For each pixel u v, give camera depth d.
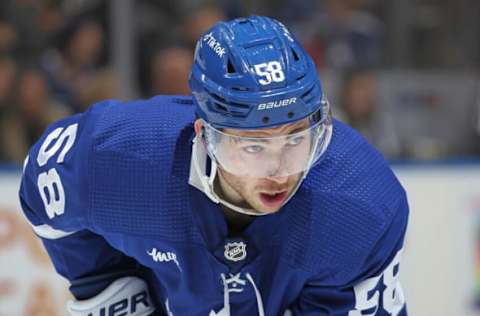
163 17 11.18
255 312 5.25
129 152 5.01
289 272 5.03
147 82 11.17
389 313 5.28
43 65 10.96
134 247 5.21
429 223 10.56
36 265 10.02
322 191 4.82
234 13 11.48
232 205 4.76
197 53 4.59
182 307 5.34
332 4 11.56
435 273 10.61
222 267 5.00
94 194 5.11
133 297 5.81
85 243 5.59
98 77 11.05
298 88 4.27
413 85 11.52
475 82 11.50
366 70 11.49
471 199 10.59
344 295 5.12
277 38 4.40
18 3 10.86
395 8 11.55
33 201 5.62
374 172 4.93
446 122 11.52
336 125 5.05
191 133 4.97
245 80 4.28
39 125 10.94
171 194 4.93
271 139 4.34
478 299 10.69
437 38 11.59
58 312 10.05
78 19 10.98
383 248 4.93
